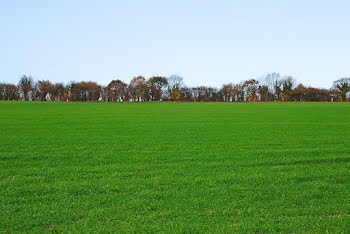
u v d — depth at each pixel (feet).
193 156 46.78
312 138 65.46
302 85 417.90
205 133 73.20
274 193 29.81
